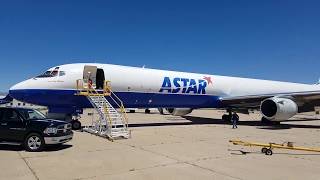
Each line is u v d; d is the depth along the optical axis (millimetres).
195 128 19875
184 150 11125
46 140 10469
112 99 19031
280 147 10477
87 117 31969
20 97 17250
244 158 9820
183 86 22078
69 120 18016
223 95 24719
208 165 8695
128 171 7902
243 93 25812
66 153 10336
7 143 10750
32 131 10617
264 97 22406
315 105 23406
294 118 38844
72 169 8055
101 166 8430
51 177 7238
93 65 18734
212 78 24266
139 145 12188
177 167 8406
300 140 14844
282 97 21719
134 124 22422
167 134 16031
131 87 19578
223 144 12766
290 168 8484
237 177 7438
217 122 25984
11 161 9008
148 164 8742
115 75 19000
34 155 9953
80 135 15203
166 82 21203
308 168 8523
